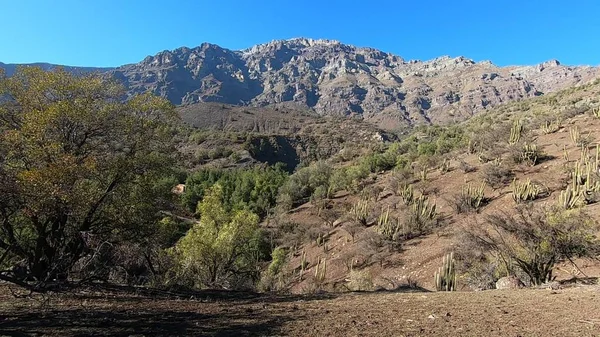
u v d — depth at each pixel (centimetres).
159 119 1345
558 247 1190
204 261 1953
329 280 2495
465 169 3381
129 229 1241
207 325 599
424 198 2977
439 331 529
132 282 1333
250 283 1998
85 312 712
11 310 713
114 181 1202
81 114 1106
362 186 4709
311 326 580
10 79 1188
